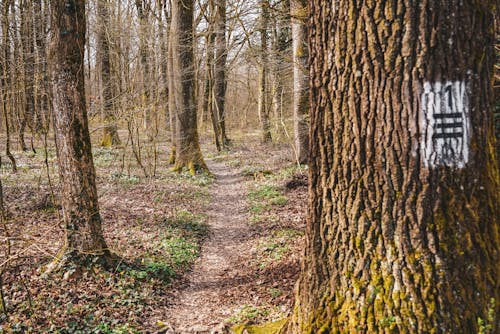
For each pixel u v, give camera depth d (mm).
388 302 2928
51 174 14719
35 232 8898
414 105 2803
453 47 2730
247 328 4719
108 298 6680
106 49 22312
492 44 2900
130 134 15703
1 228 8781
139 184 15141
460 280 2834
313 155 3312
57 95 7027
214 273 8398
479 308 2838
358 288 3045
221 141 27891
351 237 3096
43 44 18359
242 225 11297
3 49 16969
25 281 6734
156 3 24297
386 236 2963
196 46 19672
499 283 2941
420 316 2840
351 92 3004
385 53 2844
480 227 2889
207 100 27312
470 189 2857
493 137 3033
